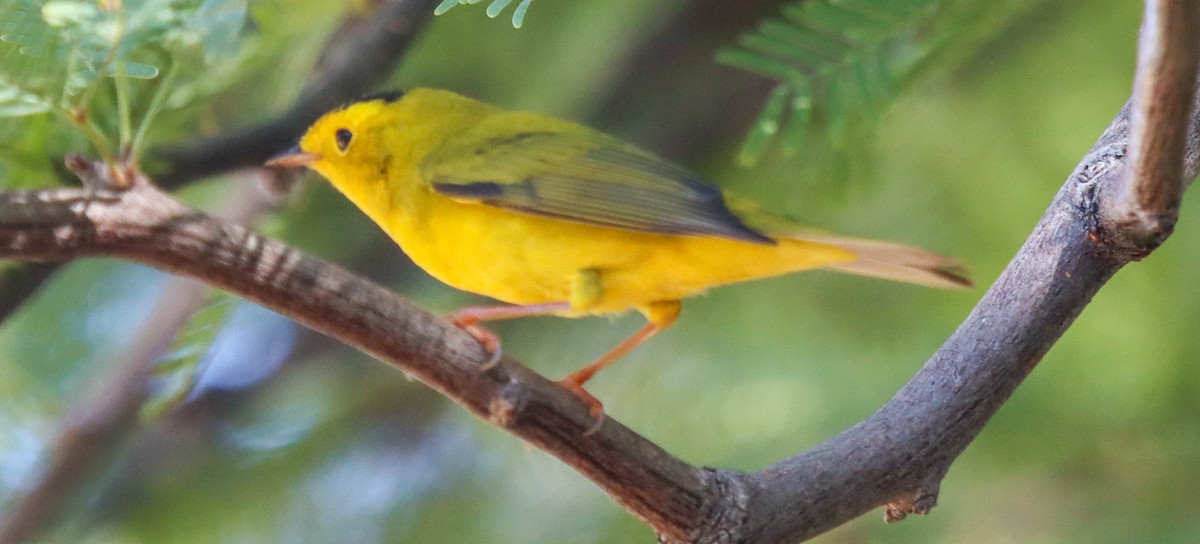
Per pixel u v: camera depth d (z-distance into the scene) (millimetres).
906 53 8188
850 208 11422
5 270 8352
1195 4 5141
